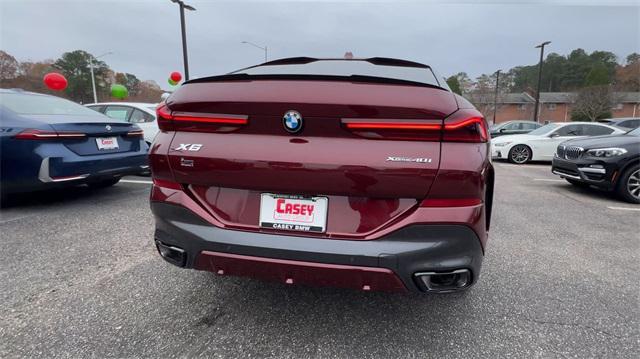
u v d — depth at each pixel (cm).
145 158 477
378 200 160
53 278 246
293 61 248
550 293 238
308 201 164
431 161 152
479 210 158
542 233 368
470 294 235
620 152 514
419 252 155
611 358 175
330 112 157
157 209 183
